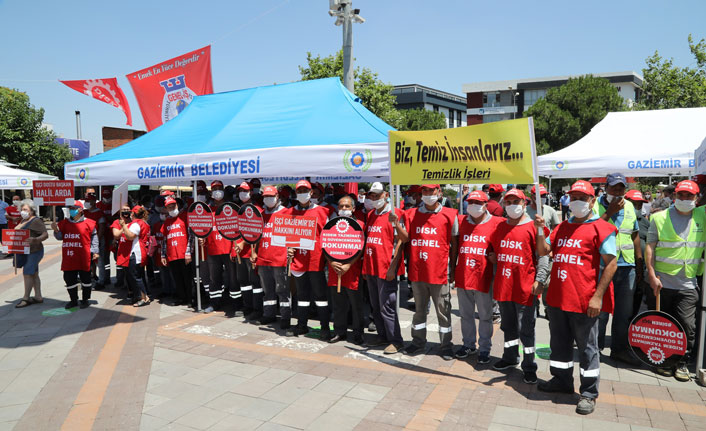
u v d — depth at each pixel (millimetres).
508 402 4254
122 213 7828
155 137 8938
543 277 4434
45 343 6016
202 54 12508
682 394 4410
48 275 11391
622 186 5062
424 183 5180
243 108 8531
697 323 4969
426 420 3904
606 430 3709
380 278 5598
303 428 3781
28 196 22938
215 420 3922
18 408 4176
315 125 7098
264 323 6887
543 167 8703
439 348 5816
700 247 4793
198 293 7641
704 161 5078
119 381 4766
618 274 5250
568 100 34688
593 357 4105
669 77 22141
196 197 7996
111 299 8633
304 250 6129
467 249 5141
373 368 5113
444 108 75125
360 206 7898
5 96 26062
